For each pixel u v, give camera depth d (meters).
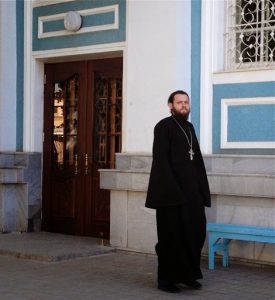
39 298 5.65
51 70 9.26
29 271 6.80
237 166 7.07
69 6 8.75
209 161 7.24
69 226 9.04
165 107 7.50
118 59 8.56
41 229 9.32
